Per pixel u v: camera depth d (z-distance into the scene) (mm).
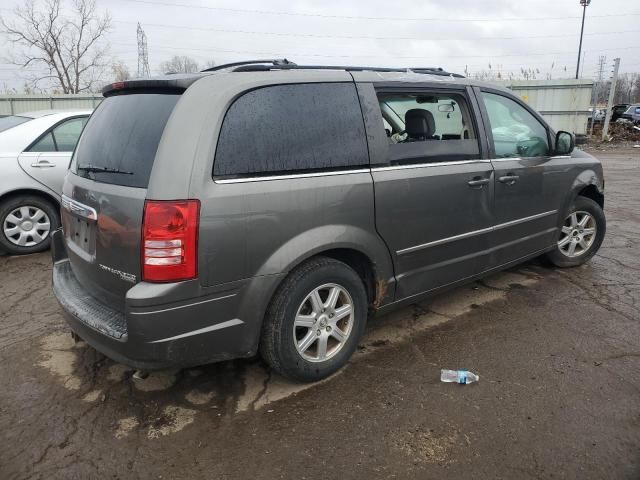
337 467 2408
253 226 2637
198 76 2711
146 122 2697
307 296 2926
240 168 2621
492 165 3891
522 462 2418
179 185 2447
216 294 2592
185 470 2408
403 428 2678
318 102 2957
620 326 3816
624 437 2578
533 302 4293
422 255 3516
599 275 4934
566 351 3455
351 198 2998
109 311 2795
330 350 3166
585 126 23469
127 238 2527
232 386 3102
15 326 3955
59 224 5926
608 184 11023
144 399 2977
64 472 2396
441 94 3643
